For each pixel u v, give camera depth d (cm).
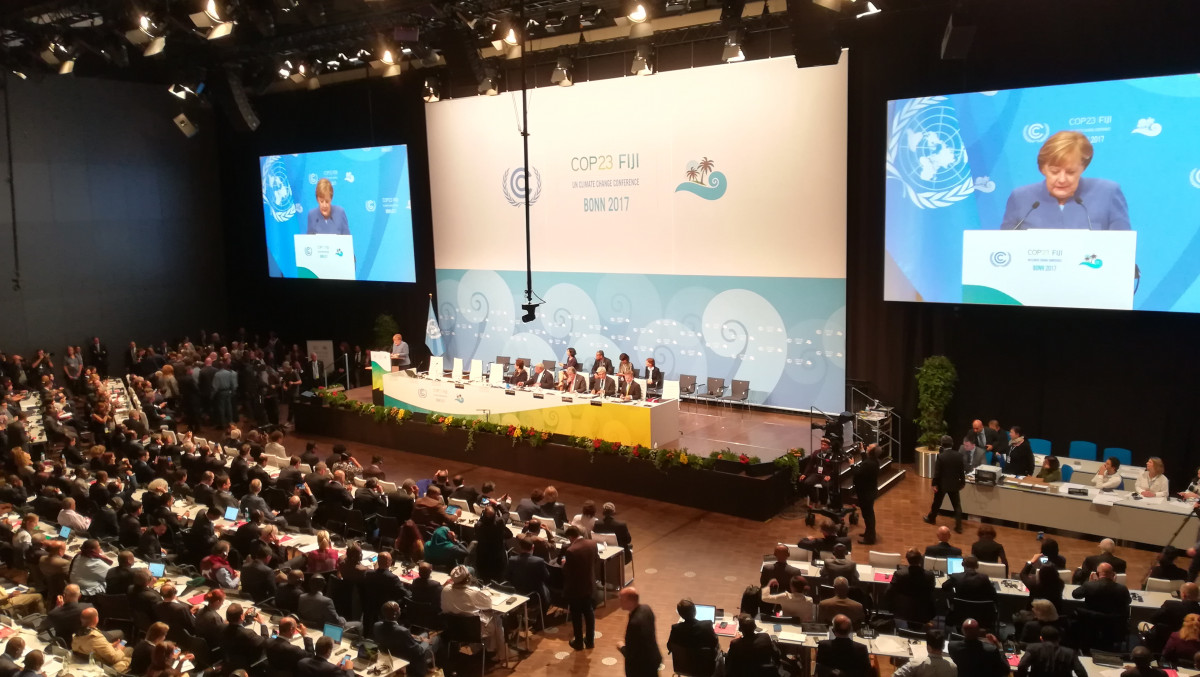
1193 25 1137
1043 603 725
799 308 1545
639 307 1725
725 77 1560
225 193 2373
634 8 1316
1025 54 1262
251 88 1786
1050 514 1127
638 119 1666
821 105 1468
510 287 1900
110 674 702
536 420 1454
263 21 1303
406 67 1864
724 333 1634
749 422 1531
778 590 804
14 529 1053
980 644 665
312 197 2114
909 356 1420
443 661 805
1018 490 1148
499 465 1491
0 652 754
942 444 1150
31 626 807
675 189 1645
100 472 1105
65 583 910
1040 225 1238
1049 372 1307
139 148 2211
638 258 1711
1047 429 1320
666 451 1299
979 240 1294
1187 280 1139
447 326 2023
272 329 2386
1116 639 760
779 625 760
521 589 898
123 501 1093
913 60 1359
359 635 759
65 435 1427
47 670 720
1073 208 1209
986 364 1355
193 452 1254
